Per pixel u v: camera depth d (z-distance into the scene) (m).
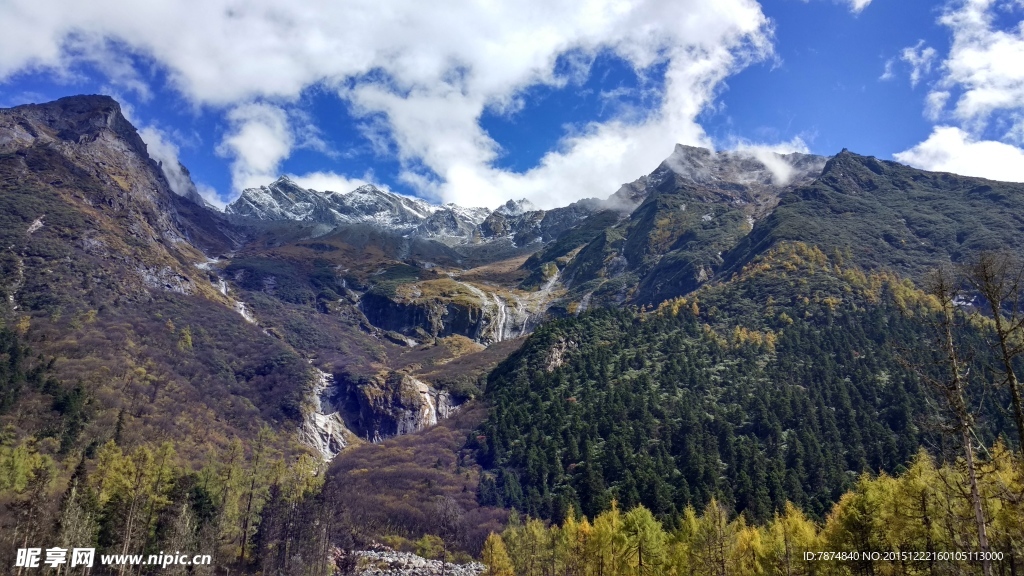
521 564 109.94
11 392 158.88
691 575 88.19
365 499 158.12
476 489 160.50
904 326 186.38
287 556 119.25
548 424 176.50
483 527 141.62
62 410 159.75
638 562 91.38
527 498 147.62
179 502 106.38
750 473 134.25
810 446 136.88
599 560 93.75
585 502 138.88
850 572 70.38
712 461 139.38
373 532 143.25
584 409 177.00
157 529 103.12
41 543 87.81
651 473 136.50
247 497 127.75
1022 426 37.34
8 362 169.88
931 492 58.22
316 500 130.25
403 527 145.88
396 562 126.56
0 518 93.94
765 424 151.25
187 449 178.38
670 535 97.44
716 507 102.56
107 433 161.00
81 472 102.31
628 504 130.25
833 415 150.25
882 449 132.00
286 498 129.25
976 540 51.41
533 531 112.19
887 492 68.75
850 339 186.00
